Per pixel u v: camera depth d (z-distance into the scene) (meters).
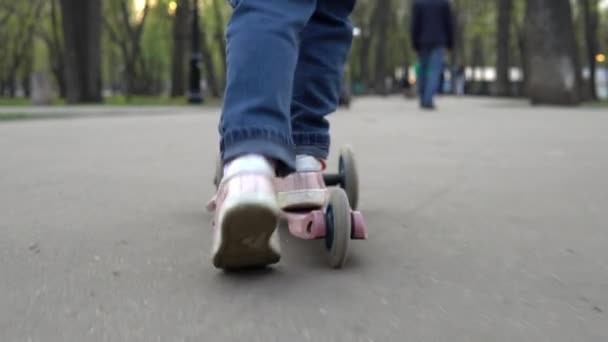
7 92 42.38
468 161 4.70
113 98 24.48
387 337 1.38
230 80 1.74
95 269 1.87
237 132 1.67
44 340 1.35
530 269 1.94
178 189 3.42
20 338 1.36
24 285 1.72
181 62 25.88
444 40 13.69
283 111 1.73
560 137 6.66
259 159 1.64
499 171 4.18
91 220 2.60
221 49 35.97
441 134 7.05
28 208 2.86
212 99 24.38
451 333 1.41
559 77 14.38
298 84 2.21
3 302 1.58
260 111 1.70
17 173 4.01
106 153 5.20
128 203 3.00
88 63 18.05
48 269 1.87
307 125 2.21
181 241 2.22
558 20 14.24
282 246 2.13
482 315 1.53
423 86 14.20
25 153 5.16
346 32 2.27
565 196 3.27
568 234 2.42
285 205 2.15
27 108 13.48
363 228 1.87
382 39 41.84
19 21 34.72
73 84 18.02
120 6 32.06
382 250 2.13
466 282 1.79
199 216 2.70
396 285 1.74
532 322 1.49
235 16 1.81
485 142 6.14
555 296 1.68
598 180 3.81
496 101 21.81
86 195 3.21
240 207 1.54
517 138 6.55
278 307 1.54
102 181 3.69
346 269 1.88
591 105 15.41
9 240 2.24
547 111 12.23
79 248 2.12
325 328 1.42
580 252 2.15
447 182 3.72
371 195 3.28
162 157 4.92
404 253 2.10
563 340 1.39
